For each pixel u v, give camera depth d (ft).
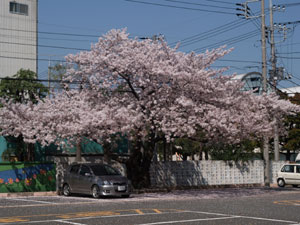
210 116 80.12
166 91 80.94
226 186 108.58
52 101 88.02
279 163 123.75
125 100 87.71
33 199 72.54
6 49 189.37
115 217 45.78
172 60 83.92
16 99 118.21
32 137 83.25
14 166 83.56
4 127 83.66
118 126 77.97
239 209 55.11
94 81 86.38
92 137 78.43
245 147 121.90
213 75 83.82
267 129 91.40
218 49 85.40
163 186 97.66
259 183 115.75
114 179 74.69
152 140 88.84
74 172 79.61
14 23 191.62
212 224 40.32
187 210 53.62
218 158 124.06
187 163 104.12
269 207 58.18
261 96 94.99
